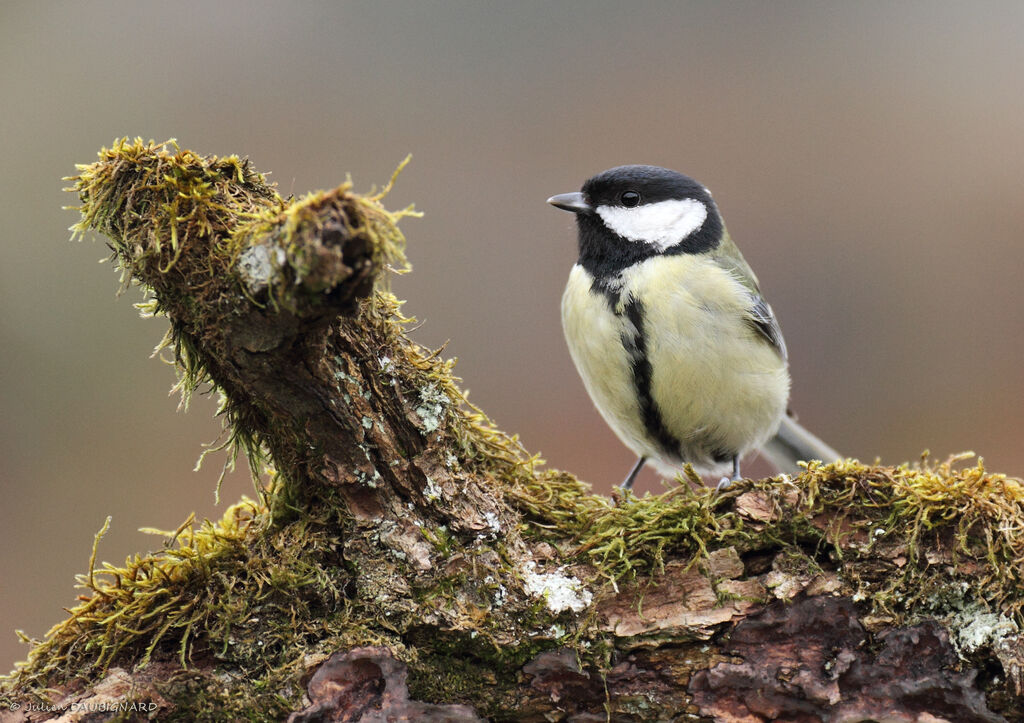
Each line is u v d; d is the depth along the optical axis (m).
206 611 4.48
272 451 4.75
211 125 11.88
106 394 10.25
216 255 4.05
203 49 12.29
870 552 4.64
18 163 11.24
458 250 11.80
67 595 8.91
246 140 11.90
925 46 13.08
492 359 11.09
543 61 12.82
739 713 4.62
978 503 4.59
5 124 11.48
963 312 11.44
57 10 12.11
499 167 12.30
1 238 10.90
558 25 12.91
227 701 4.39
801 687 4.54
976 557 4.55
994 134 12.25
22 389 10.22
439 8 12.94
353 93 12.43
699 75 13.02
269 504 4.89
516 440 5.50
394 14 12.77
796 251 12.04
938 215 11.95
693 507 4.83
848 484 4.73
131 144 4.39
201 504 9.55
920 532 4.61
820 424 11.23
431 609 4.59
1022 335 11.16
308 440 4.55
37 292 10.77
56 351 10.45
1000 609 4.47
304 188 11.85
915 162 12.20
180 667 4.42
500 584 4.67
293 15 12.60
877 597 4.58
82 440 9.95
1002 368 11.02
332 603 4.60
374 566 4.66
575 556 4.84
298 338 4.09
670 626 4.62
